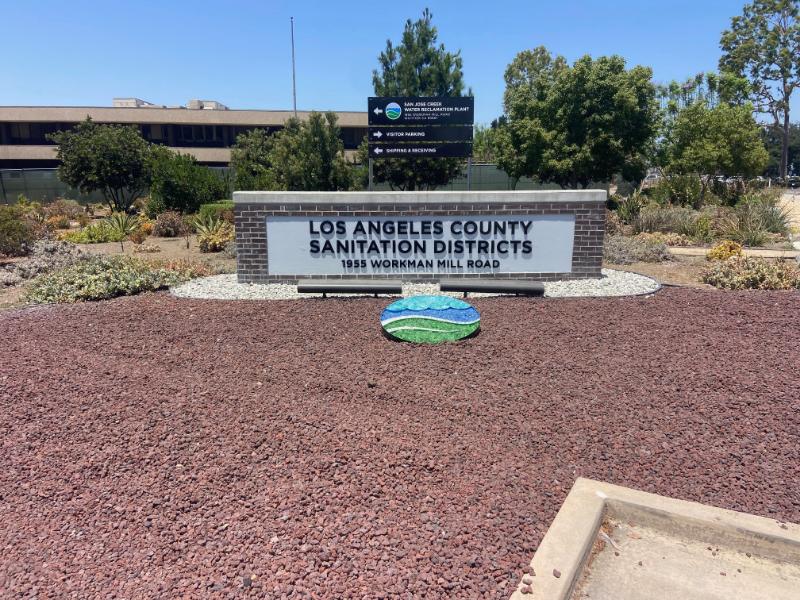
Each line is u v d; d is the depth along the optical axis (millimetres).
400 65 25375
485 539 3227
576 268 10070
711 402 4957
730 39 64312
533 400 5051
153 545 3223
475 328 6695
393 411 4863
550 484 3785
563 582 2867
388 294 9242
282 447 4254
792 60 61562
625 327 7066
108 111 53125
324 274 10141
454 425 4602
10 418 4820
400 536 3246
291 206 9930
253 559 3086
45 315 8289
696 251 14680
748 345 6371
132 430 4559
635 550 3283
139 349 6574
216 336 7000
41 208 28375
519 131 28969
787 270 10156
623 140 27781
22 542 3273
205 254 16281
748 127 29734
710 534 3332
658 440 4344
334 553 3111
